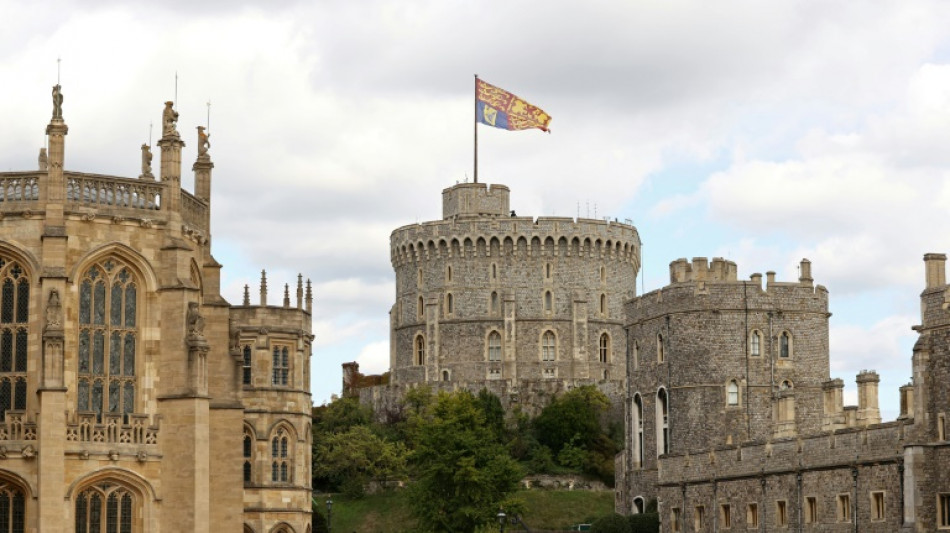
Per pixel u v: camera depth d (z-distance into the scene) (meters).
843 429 105.44
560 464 194.50
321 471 184.62
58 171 84.00
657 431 141.50
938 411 96.19
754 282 138.25
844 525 104.50
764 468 114.69
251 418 122.38
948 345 95.62
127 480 83.94
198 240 91.94
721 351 137.12
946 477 95.19
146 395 85.38
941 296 96.25
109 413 84.19
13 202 84.06
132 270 86.00
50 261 82.94
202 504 85.06
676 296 139.00
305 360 127.19
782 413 126.38
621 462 151.88
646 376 144.00
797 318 138.75
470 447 136.38
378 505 180.38
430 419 195.12
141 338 85.69
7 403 83.38
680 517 127.56
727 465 120.00
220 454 90.25
